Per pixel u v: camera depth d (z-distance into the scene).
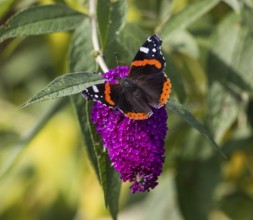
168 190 0.98
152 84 0.70
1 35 0.77
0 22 0.88
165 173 0.98
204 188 0.89
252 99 0.88
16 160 0.93
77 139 1.03
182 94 0.80
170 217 0.97
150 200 0.99
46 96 0.68
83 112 0.76
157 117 0.70
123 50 0.79
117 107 0.69
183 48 0.89
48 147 1.03
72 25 0.79
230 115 0.82
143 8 0.94
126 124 0.70
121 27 0.77
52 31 0.79
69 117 1.04
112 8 0.78
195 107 0.93
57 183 1.04
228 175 0.97
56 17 0.79
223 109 0.82
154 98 0.69
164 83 0.69
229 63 0.83
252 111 0.89
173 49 0.90
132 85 0.69
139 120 0.70
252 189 0.98
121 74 0.71
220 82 0.83
